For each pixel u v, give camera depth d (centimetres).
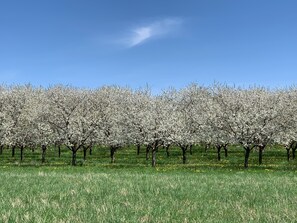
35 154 7462
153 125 5422
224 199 1488
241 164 5316
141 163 5691
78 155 7294
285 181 2377
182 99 9244
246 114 5128
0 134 5916
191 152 7456
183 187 1873
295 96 7631
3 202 1286
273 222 991
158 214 1111
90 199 1433
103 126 6606
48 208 1175
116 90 9788
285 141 5550
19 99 7550
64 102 5931
